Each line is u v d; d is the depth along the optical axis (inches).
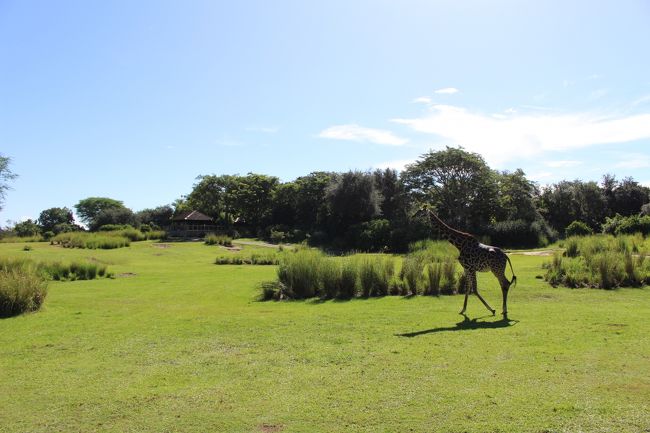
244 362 299.4
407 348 317.7
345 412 213.8
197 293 652.7
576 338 330.3
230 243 1898.4
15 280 518.6
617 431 187.3
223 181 2908.5
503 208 1931.6
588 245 857.5
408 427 197.2
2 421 215.9
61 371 290.4
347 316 447.8
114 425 209.3
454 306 502.3
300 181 2564.0
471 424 197.5
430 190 1991.9
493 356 290.8
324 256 697.6
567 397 220.8
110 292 664.4
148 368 293.0
